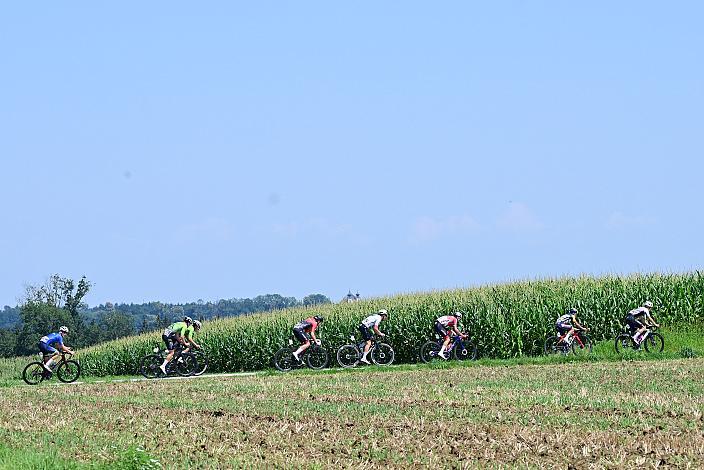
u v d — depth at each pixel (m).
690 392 85.25
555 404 75.50
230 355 172.75
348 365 144.12
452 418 68.06
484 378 105.12
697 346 144.00
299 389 97.50
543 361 129.25
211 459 52.94
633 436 58.06
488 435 59.31
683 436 57.94
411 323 160.75
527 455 52.38
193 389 102.56
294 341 168.00
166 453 55.16
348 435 60.66
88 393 102.00
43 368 133.25
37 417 76.31
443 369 125.50
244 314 199.12
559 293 163.00
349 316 169.38
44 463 52.16
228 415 74.00
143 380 131.00
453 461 51.06
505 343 154.00
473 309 157.38
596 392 85.94
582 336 148.88
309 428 64.50
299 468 49.66
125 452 52.09
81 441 60.88
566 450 53.34
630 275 167.50
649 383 93.50
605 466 49.03
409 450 54.69
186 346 146.50
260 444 58.12
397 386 97.50
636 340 136.75
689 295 159.12
